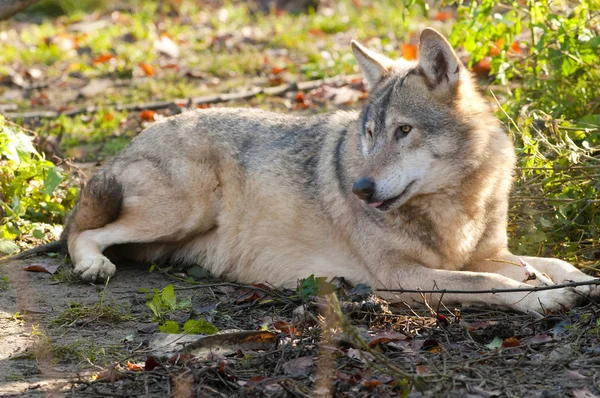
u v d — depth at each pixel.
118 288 7.77
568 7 9.98
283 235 8.06
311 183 7.93
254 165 8.23
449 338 6.01
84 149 12.16
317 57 16.56
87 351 6.05
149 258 8.65
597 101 9.48
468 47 10.12
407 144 7.04
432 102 7.10
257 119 8.59
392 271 7.29
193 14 22.19
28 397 5.25
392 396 5.06
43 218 9.44
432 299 7.02
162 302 7.09
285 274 8.03
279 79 15.27
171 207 8.30
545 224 7.81
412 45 15.03
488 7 9.59
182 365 5.61
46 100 15.15
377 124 7.18
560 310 6.45
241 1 23.23
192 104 14.09
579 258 7.73
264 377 5.36
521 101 9.91
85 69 17.05
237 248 8.30
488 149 7.24
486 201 7.33
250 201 8.21
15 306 7.08
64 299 7.35
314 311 6.66
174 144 8.45
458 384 5.12
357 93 13.99
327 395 5.02
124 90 15.62
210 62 17.08
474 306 6.90
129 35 19.52
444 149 7.07
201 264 8.53
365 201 7.00
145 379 5.40
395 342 5.91
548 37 9.45
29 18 23.56
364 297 6.86
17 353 6.04
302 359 5.52
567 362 5.40
